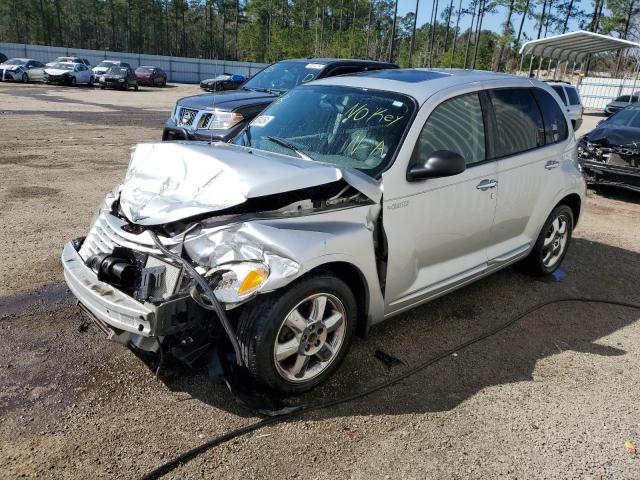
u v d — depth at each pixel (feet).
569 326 15.17
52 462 9.11
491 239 15.20
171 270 10.09
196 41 316.81
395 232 11.98
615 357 13.58
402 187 12.05
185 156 11.54
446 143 13.28
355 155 12.62
